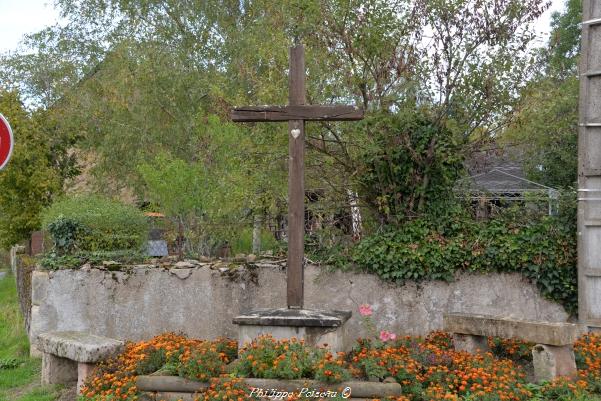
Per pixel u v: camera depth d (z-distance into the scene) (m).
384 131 9.29
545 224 8.88
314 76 9.86
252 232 12.49
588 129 8.80
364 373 6.46
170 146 17.98
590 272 8.59
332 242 9.51
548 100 9.66
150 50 18.00
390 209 9.49
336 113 7.31
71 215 9.96
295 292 7.32
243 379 6.18
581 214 8.68
